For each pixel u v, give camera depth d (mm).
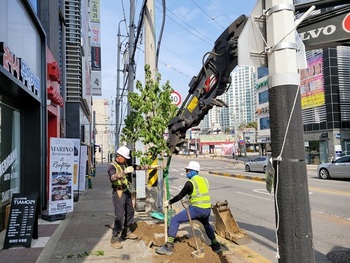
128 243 6781
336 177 19859
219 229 7422
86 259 5812
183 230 7777
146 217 9305
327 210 10320
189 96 7047
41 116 10672
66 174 9234
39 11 12695
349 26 5000
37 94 10297
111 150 69438
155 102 7684
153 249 6344
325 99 31875
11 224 6641
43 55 11352
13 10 8430
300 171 3121
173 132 7438
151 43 10039
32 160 10062
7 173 8797
